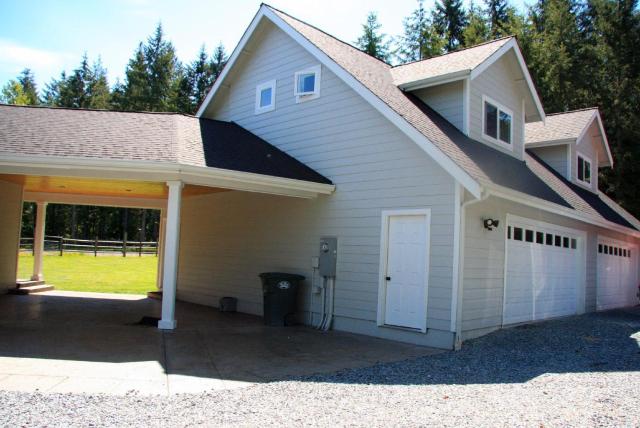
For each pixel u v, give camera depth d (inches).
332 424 191.8
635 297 802.2
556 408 220.5
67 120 448.5
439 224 367.6
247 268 519.5
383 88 447.2
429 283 368.8
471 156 399.5
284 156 484.4
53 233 1977.1
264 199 509.4
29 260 1101.7
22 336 337.7
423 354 334.3
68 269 967.6
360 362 306.2
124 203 651.5
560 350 355.9
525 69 533.6
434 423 196.1
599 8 1175.6
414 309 380.5
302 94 482.6
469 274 369.7
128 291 689.0
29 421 182.7
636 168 1051.9
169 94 2070.6
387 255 401.1
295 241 471.5
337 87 453.4
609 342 396.5
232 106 581.3
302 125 484.7
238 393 230.4
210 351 319.9
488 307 397.7
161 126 462.9
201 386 240.7
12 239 594.6
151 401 213.8
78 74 2223.2
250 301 510.6
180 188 369.7
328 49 486.3
